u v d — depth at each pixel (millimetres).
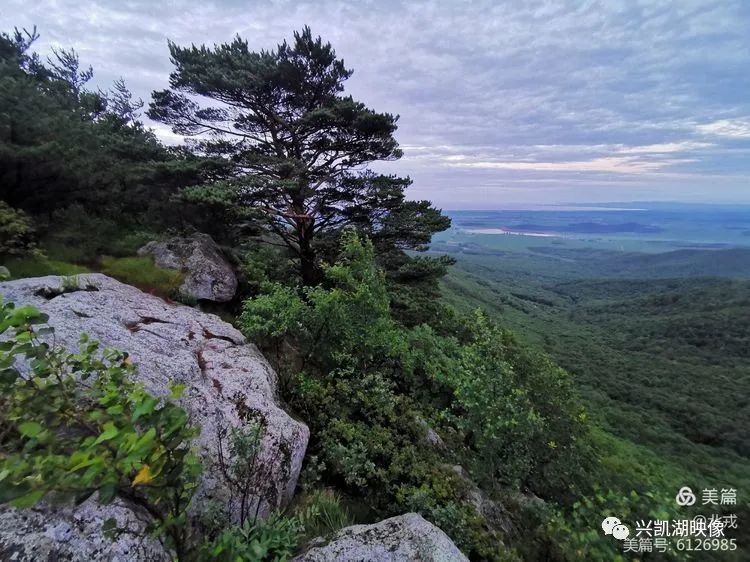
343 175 10336
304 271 10695
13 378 1445
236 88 9031
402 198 10609
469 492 4891
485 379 5211
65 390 1575
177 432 1452
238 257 9125
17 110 5676
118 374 1659
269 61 9289
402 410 5992
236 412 3678
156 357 3873
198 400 3551
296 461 3723
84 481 1176
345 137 10172
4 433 1523
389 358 7188
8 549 1782
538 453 6055
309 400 5191
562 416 7000
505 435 5137
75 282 4727
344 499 4133
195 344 4641
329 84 10141
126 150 8664
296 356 6312
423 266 11047
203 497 2789
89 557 1912
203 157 8961
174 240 7777
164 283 6449
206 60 9258
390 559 2582
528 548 4418
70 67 10984
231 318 7316
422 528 2891
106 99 11539
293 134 10016
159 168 8297
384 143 10273
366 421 5543
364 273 6516
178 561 1725
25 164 5797
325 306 5707
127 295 5207
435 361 8188
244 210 8188
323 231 11672
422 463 4777
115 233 7758
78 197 7469
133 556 2055
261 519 2811
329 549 2682
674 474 12766
